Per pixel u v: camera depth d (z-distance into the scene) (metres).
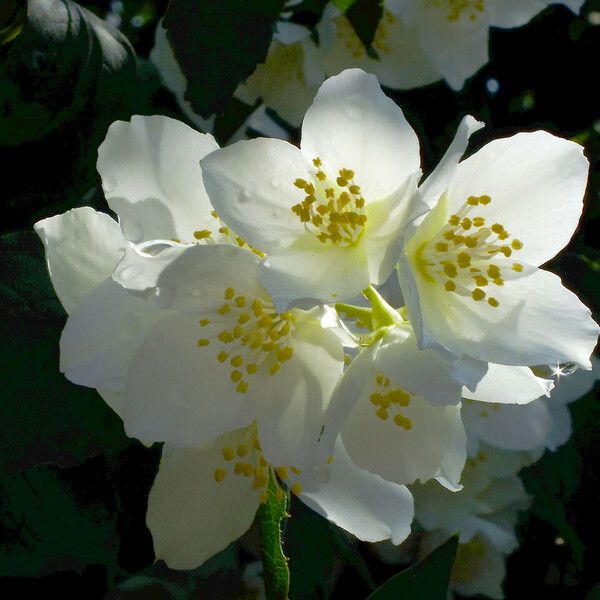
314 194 0.20
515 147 0.21
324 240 0.20
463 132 0.20
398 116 0.20
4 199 0.24
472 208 0.21
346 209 0.20
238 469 0.21
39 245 0.22
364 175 0.20
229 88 0.23
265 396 0.20
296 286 0.20
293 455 0.20
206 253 0.20
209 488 0.21
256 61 0.23
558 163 0.21
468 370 0.20
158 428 0.20
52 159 0.24
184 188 0.21
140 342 0.20
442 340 0.20
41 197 0.24
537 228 0.21
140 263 0.19
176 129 0.21
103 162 0.21
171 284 0.20
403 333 0.20
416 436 0.20
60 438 0.21
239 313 0.20
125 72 0.24
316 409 0.20
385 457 0.20
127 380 0.20
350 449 0.20
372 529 0.21
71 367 0.20
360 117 0.20
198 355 0.20
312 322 0.20
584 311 0.21
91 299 0.20
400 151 0.20
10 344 0.21
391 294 0.22
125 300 0.20
